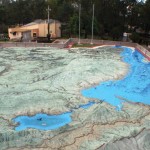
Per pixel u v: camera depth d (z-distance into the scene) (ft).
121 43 199.82
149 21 222.28
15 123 71.92
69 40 207.00
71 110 79.77
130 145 60.75
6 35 244.83
